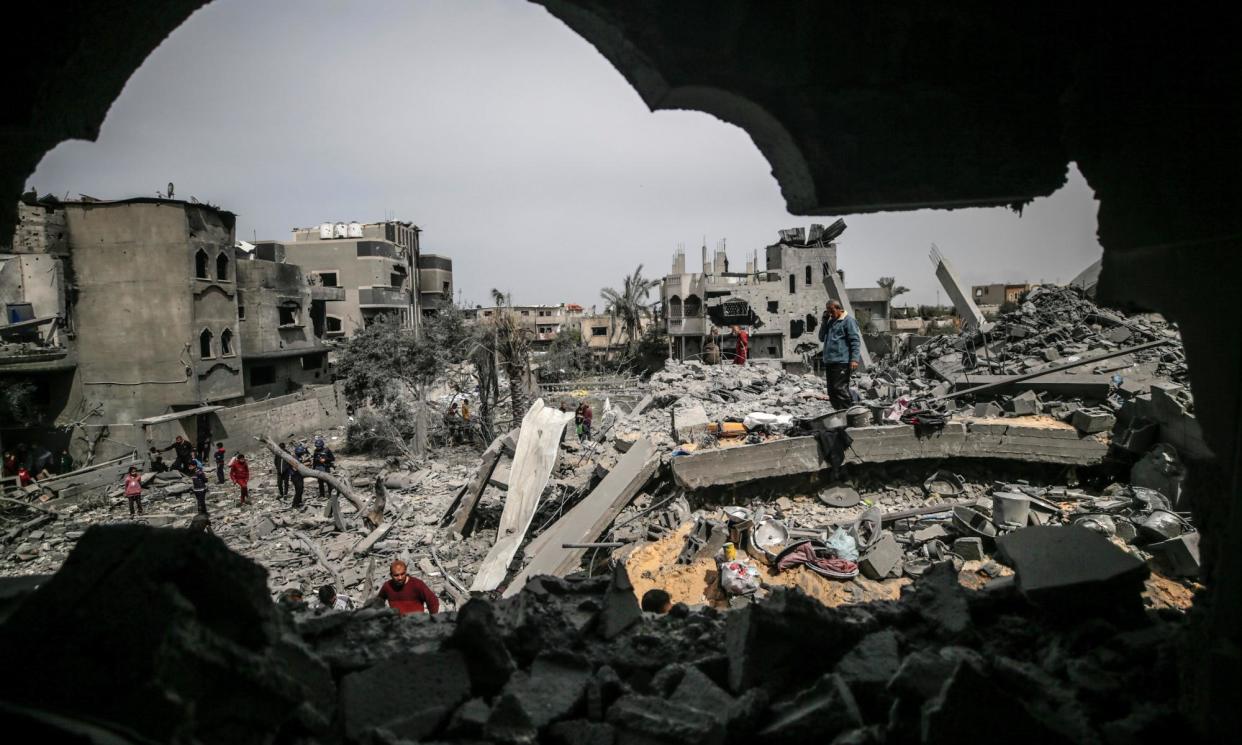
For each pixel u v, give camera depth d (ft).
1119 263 9.69
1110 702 8.73
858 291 162.09
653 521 37.40
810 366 124.26
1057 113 8.96
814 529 35.06
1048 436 37.55
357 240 143.54
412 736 8.68
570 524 37.14
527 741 8.54
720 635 11.08
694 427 42.22
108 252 78.23
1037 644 10.39
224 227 88.17
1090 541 11.42
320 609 11.91
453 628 11.04
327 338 128.47
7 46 7.72
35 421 73.67
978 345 56.90
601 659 10.56
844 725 8.40
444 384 117.70
